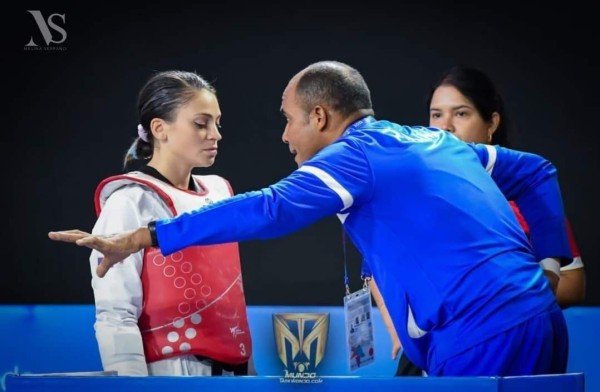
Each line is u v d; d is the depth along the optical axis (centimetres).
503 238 628
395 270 625
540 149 1445
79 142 1504
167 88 773
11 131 1506
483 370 602
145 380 565
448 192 627
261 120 1502
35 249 1498
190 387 562
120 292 712
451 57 1470
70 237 589
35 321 1084
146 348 731
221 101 1506
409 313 629
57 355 1079
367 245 636
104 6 1510
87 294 1491
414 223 618
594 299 1422
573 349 1064
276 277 1478
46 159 1502
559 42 1448
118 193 738
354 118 680
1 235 1498
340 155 623
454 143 673
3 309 1083
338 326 989
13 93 1506
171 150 771
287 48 1500
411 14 1478
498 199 652
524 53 1454
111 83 1506
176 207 746
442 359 612
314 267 1477
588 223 1430
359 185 616
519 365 606
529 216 719
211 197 788
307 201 600
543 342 609
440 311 609
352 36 1491
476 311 603
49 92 1508
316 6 1498
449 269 609
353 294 678
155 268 736
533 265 632
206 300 743
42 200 1502
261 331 1049
